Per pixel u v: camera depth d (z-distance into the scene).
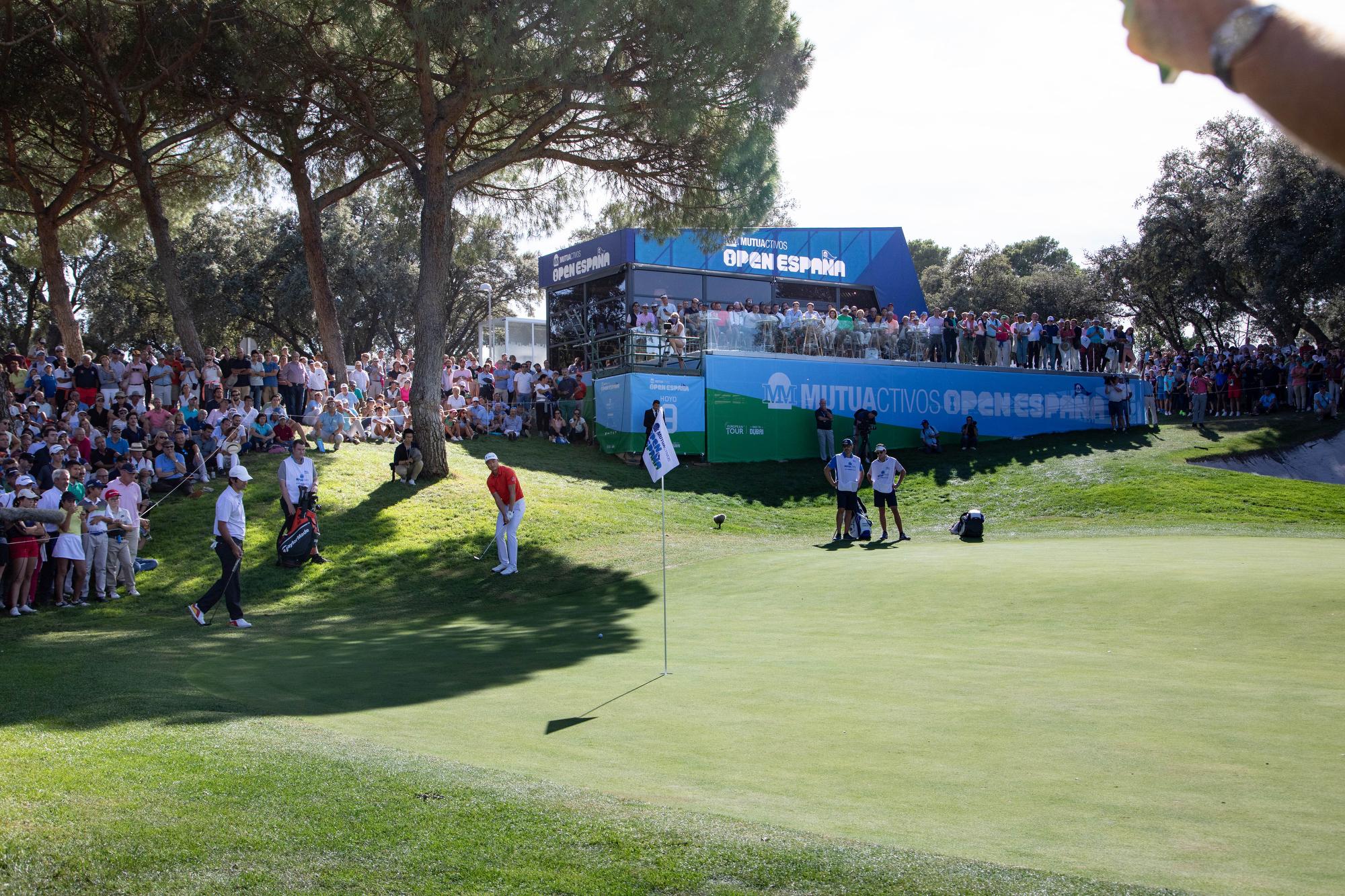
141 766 5.04
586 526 21.30
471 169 22.62
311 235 26.31
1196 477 25.86
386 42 21.30
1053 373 33.53
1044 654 8.73
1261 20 0.80
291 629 13.59
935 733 5.87
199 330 52.28
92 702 6.94
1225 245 40.62
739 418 29.34
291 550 17.61
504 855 3.89
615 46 21.16
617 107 20.03
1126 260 52.62
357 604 16.30
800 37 21.58
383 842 4.03
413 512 20.89
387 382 29.30
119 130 25.53
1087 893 3.28
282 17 21.78
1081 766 5.04
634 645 10.33
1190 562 13.86
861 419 28.56
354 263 51.59
